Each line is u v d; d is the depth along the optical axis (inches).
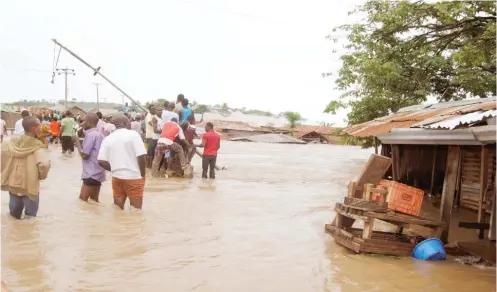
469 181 385.7
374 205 252.4
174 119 533.0
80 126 770.2
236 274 210.7
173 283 196.1
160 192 421.4
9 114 1679.4
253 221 317.4
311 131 2464.3
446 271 225.5
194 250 243.8
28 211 289.9
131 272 206.7
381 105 705.0
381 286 202.4
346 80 726.5
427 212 371.6
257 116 3841.0
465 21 641.6
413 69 717.9
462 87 705.0
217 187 471.2
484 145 279.0
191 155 555.8
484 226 274.8
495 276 218.5
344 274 216.7
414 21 695.1
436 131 281.9
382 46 714.8
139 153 326.3
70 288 185.6
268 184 519.5
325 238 281.1
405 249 251.4
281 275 212.2
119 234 266.2
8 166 283.0
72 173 518.0
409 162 434.9
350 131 423.2
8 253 223.9
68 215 305.0
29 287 184.7
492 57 582.9
